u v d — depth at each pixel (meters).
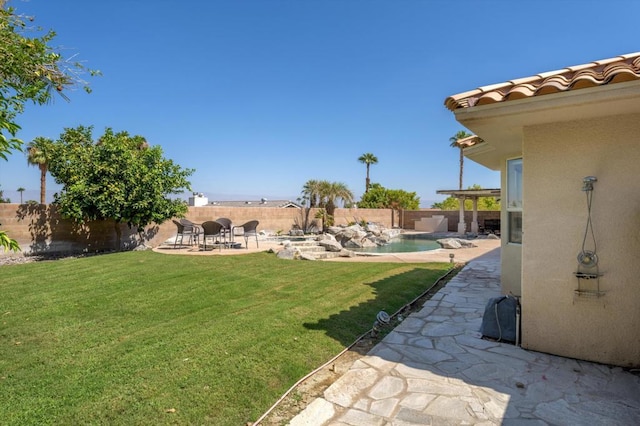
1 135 2.36
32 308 5.14
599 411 2.67
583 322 3.57
